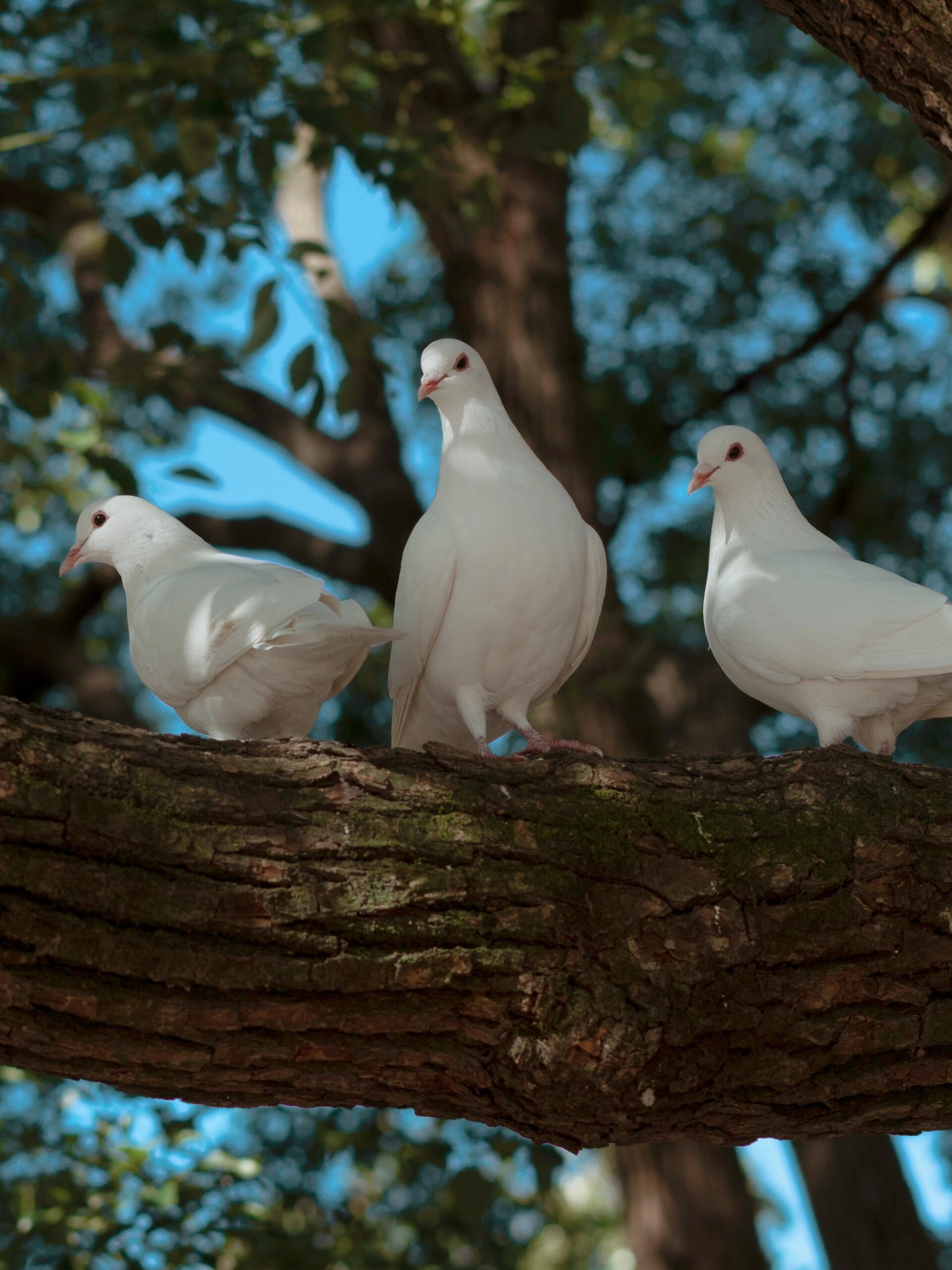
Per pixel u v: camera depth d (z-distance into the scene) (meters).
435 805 2.69
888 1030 2.79
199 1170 5.49
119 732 2.62
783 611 3.60
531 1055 2.67
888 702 3.60
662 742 7.71
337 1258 6.15
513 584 3.67
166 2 5.44
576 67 6.31
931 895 2.81
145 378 6.38
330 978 2.56
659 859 2.74
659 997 2.67
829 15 3.09
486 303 7.90
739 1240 7.37
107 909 2.47
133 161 6.85
